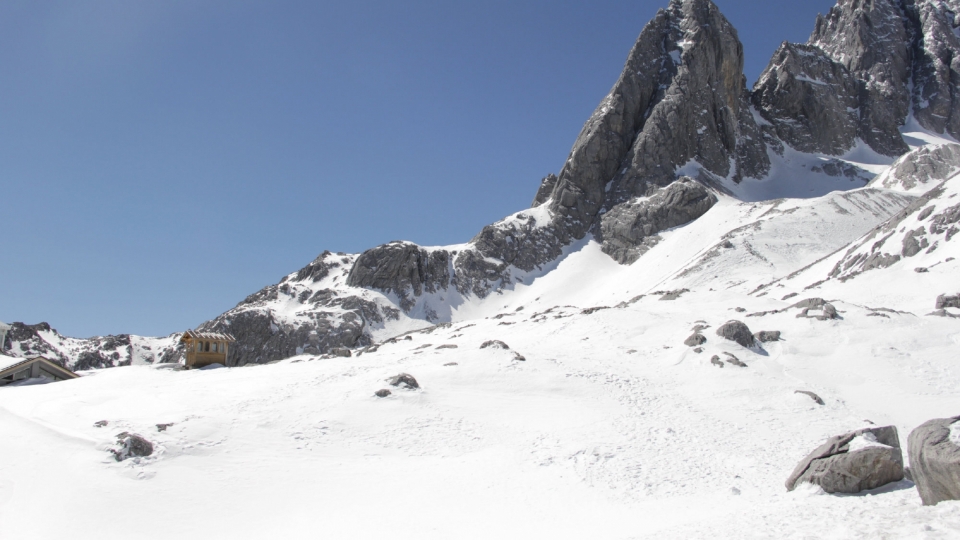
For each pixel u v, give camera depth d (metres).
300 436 24.77
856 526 10.60
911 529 9.66
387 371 34.47
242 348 119.69
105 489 19.34
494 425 26.78
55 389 36.34
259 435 24.66
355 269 145.38
